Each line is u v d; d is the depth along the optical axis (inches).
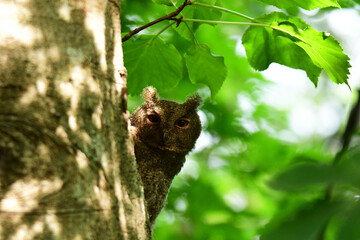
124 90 268.8
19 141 209.0
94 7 257.3
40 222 203.3
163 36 690.8
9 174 203.3
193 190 803.4
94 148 235.0
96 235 220.7
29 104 219.3
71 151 222.1
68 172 216.7
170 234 735.7
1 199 199.8
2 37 225.0
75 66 238.5
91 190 224.8
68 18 243.3
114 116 257.3
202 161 863.1
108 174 241.1
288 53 363.9
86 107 237.6
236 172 835.4
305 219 118.6
